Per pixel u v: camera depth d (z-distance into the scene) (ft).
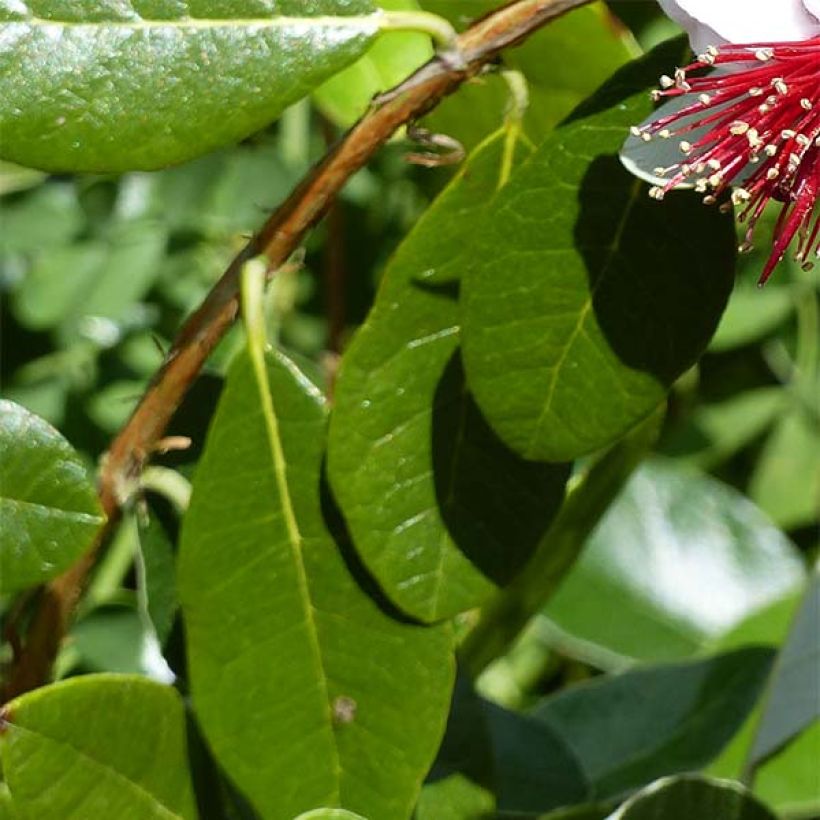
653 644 1.99
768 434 2.20
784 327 2.14
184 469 1.57
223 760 1.47
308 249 2.16
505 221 1.47
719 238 1.47
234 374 1.47
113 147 1.43
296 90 1.45
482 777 1.58
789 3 1.45
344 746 1.48
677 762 1.80
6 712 1.43
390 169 2.13
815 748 1.80
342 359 1.48
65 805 1.45
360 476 1.48
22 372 2.14
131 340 2.14
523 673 2.10
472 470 1.50
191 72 1.44
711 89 1.46
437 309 1.49
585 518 1.73
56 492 1.43
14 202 2.21
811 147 1.48
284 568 1.48
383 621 1.49
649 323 1.47
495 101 1.59
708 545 2.03
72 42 1.43
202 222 2.15
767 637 1.93
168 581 1.56
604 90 1.47
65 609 1.50
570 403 1.47
